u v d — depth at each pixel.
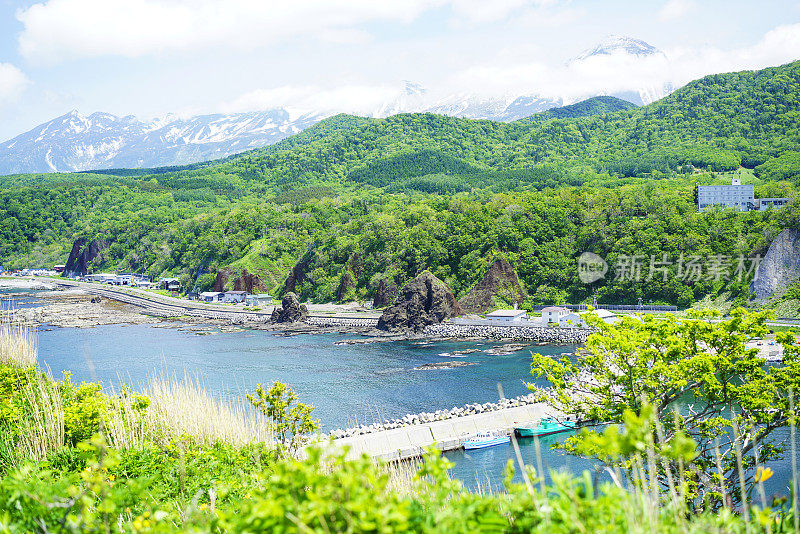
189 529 9.67
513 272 179.62
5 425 23.38
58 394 28.23
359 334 151.25
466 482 50.69
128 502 13.63
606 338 31.36
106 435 22.64
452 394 85.25
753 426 28.86
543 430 64.44
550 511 8.88
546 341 132.50
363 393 86.31
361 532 7.50
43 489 11.70
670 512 9.69
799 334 109.75
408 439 62.16
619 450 8.66
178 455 21.95
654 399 30.25
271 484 8.66
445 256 194.88
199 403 29.55
